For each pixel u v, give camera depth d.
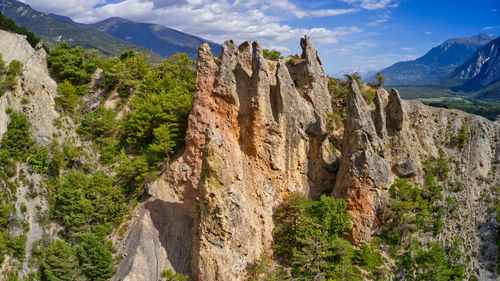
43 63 110.44
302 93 79.50
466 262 71.19
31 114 83.81
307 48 83.38
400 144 78.75
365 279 62.88
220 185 57.59
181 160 72.19
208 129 57.91
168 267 61.50
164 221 67.19
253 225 62.81
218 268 55.91
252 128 67.75
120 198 73.75
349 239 68.25
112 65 112.69
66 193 72.94
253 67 68.44
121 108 99.31
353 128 69.94
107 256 63.38
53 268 63.16
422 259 65.25
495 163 84.69
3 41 95.81
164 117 81.31
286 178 70.06
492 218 75.81
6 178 71.12
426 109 91.50
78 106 100.62
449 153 85.25
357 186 67.75
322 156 74.69
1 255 63.22
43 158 79.31
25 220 70.50
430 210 76.00
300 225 63.56
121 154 84.25
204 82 70.62
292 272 61.81
